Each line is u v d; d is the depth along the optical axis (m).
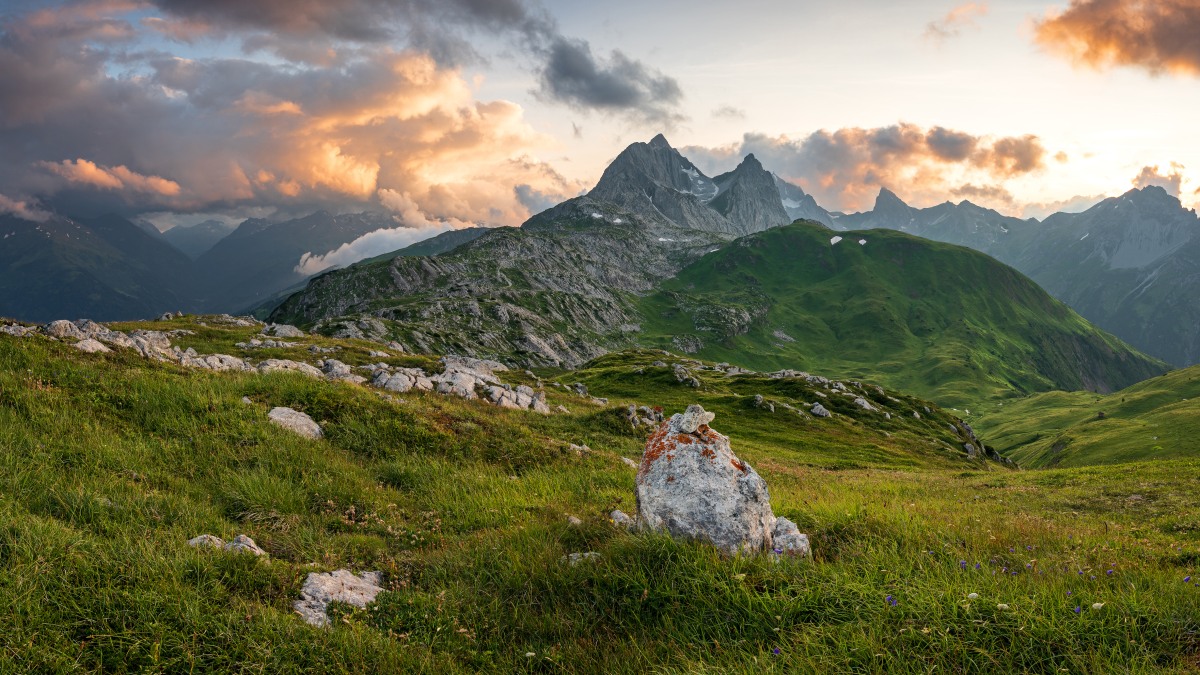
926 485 32.03
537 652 7.16
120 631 6.17
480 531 11.82
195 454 13.67
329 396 19.81
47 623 6.00
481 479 16.53
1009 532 12.55
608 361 143.00
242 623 6.55
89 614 6.26
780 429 70.19
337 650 6.55
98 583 6.76
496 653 7.14
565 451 22.42
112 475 11.14
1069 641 5.91
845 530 10.80
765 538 9.71
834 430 72.44
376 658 6.56
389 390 34.72
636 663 6.68
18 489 9.32
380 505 13.07
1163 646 5.93
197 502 10.97
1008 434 185.75
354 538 10.84
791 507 13.20
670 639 7.02
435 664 6.66
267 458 14.15
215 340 58.72
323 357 55.12
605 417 38.91
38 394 14.25
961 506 22.11
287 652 6.33
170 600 6.70
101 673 5.70
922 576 7.79
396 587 8.88
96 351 20.92
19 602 6.07
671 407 75.75
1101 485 27.38
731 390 94.75
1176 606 6.55
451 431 20.75
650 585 8.15
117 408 15.25
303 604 7.63
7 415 12.64
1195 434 104.62
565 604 8.16
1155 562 10.18
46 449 11.50
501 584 8.72
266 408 17.77
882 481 33.59
